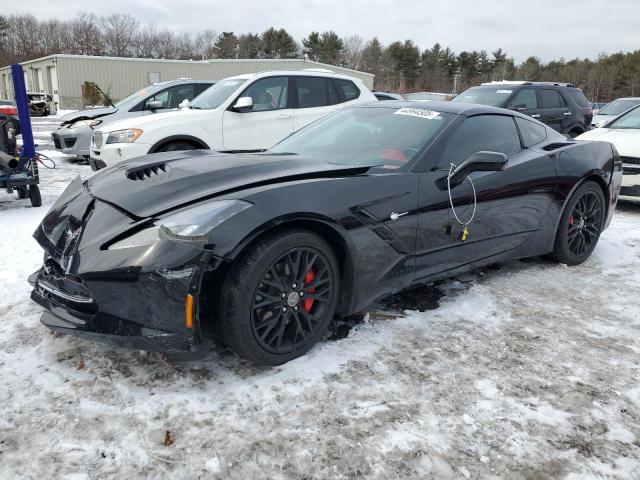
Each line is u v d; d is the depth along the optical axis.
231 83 6.86
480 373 2.43
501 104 9.11
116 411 2.04
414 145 3.05
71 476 1.71
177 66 37.66
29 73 45.59
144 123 6.06
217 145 6.43
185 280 2.04
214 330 2.30
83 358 2.40
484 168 2.85
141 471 1.74
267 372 2.34
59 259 2.32
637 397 2.29
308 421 2.03
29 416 1.99
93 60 36.06
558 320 3.05
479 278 3.70
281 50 80.31
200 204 2.23
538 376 2.43
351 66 77.75
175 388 2.20
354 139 3.29
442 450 1.90
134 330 2.09
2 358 2.38
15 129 5.29
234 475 1.75
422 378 2.37
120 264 2.07
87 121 8.92
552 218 3.78
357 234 2.53
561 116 9.73
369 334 2.76
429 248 2.92
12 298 3.06
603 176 4.07
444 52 78.81
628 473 1.83
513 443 1.96
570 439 2.00
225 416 2.04
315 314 2.49
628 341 2.83
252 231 2.14
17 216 5.06
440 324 2.92
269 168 2.67
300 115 6.96
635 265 4.15
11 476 1.69
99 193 2.56
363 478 1.76
